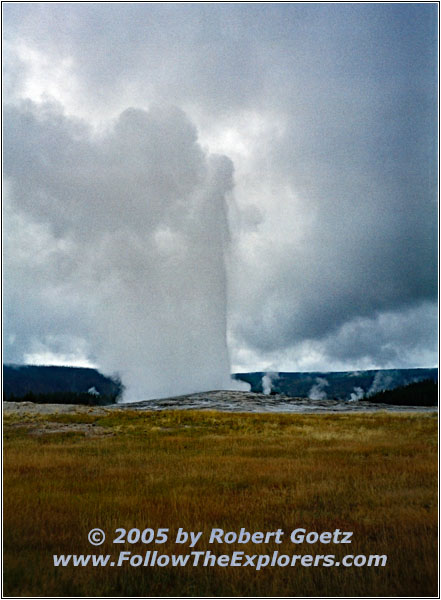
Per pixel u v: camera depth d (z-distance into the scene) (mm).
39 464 16094
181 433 29062
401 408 51875
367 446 19672
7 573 6555
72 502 10430
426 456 16391
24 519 8883
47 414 38219
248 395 63312
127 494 11414
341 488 11555
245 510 9719
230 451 19938
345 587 6324
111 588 6418
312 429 29312
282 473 13773
